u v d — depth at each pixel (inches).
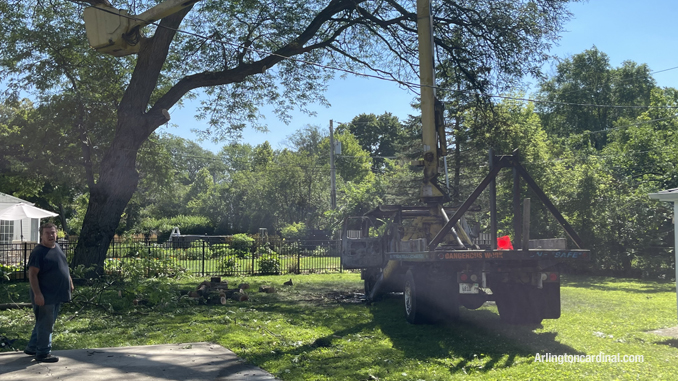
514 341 295.7
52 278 238.1
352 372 232.4
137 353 262.8
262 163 1868.8
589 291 569.9
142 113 603.2
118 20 409.1
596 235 791.1
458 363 248.5
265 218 1791.3
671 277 729.0
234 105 786.8
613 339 304.5
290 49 679.1
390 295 522.6
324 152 2723.9
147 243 938.1
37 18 697.6
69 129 765.3
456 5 675.4
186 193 2765.7
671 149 1149.1
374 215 510.3
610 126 1972.2
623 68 1973.4
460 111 969.5
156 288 440.8
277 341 297.7
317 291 579.8
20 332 312.3
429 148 453.1
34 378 209.8
